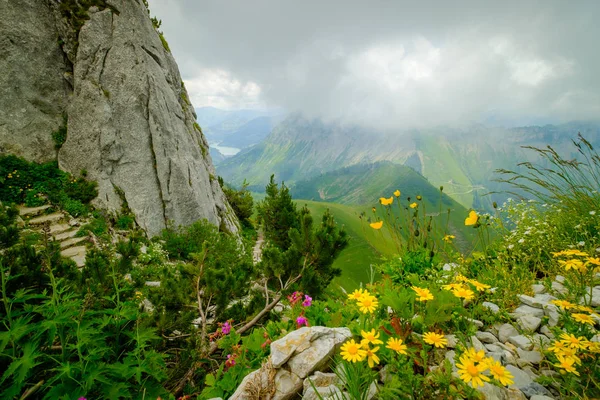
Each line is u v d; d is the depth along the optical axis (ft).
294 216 69.92
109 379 9.68
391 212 17.11
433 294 9.11
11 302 9.65
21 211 45.80
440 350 8.92
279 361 9.17
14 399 9.46
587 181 15.71
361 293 8.54
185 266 21.56
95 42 58.18
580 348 6.88
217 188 98.99
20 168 51.60
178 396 13.83
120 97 60.18
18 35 53.42
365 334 6.78
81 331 10.17
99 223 50.70
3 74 52.29
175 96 78.59
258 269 24.29
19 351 9.78
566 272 11.92
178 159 68.64
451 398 6.49
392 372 7.06
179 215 66.69
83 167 57.00
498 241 16.83
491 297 12.03
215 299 19.62
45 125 56.13
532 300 10.97
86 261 16.65
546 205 16.97
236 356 11.88
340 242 21.86
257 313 21.85
